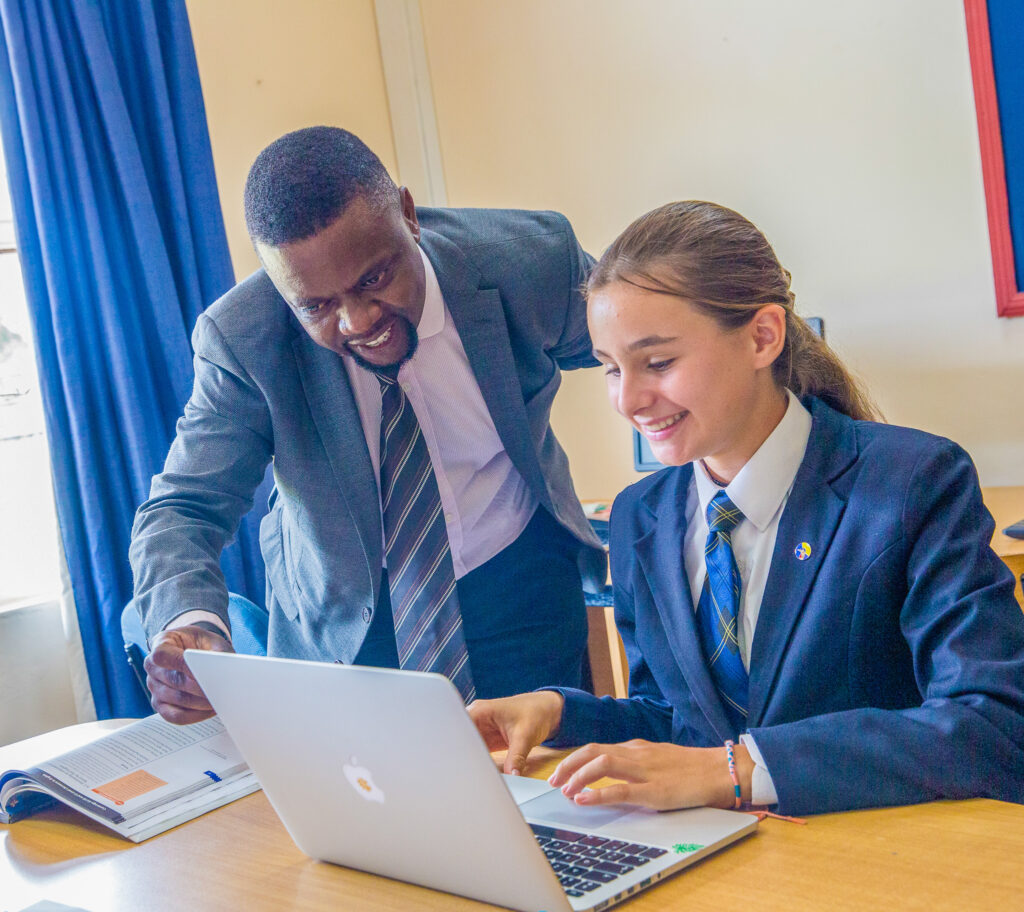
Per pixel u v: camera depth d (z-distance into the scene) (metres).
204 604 1.31
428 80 3.28
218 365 1.43
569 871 0.83
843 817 0.89
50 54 2.46
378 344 1.29
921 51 2.52
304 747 0.86
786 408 1.15
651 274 1.06
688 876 0.82
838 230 2.70
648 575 1.21
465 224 1.53
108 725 1.59
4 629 2.51
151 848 1.05
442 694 0.72
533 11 3.09
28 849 1.11
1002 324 2.52
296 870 0.95
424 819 0.81
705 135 2.87
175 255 2.64
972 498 1.04
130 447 2.52
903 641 1.06
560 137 3.11
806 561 1.08
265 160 1.21
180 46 2.65
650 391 1.08
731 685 1.13
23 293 2.69
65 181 2.47
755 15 2.74
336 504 1.48
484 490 1.58
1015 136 2.42
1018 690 0.92
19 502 2.69
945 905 0.72
